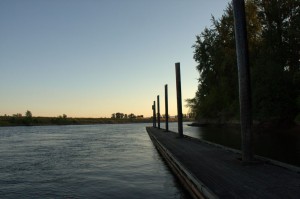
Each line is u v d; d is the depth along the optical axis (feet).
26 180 57.36
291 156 63.16
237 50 44.70
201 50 212.64
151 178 55.77
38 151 110.22
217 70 201.36
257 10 161.38
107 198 42.80
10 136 220.64
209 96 216.95
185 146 76.28
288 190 29.50
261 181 33.45
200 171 40.65
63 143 146.92
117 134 227.81
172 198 41.45
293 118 135.74
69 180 56.13
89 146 127.24
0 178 59.57
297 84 135.23
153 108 252.83
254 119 144.05
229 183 33.09
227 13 180.65
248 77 44.24
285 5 147.54
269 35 150.71
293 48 145.48
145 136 194.29
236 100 172.76
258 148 77.46
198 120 280.72
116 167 69.77
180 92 102.99
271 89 135.95
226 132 161.89
